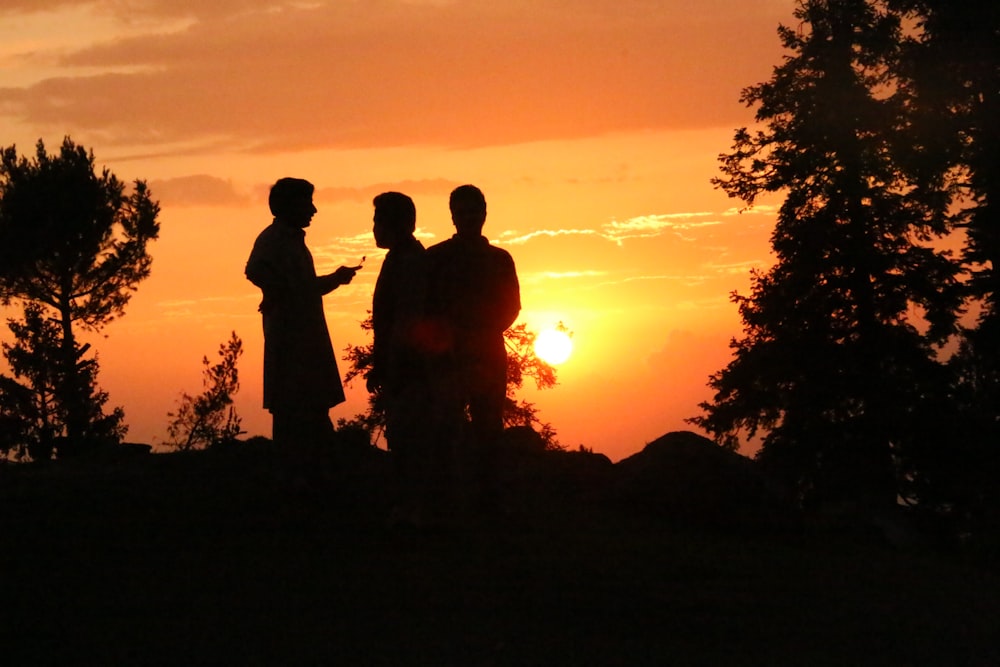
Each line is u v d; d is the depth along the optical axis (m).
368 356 28.47
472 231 8.25
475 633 5.72
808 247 32.56
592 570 7.20
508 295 8.34
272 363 8.86
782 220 33.66
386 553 7.37
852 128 32.53
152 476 9.84
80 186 31.95
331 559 7.15
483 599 6.36
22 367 29.73
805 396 31.66
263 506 8.66
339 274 9.10
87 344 30.89
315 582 6.59
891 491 30.30
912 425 30.70
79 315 32.53
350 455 11.15
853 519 10.14
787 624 6.24
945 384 31.62
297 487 8.90
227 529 7.91
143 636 5.47
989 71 32.38
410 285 7.99
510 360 28.28
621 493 9.88
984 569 8.75
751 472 10.16
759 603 6.67
